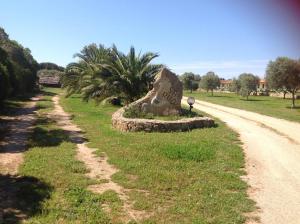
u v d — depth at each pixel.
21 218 6.57
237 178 9.39
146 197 7.85
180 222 6.64
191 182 8.92
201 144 13.39
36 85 64.62
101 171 9.82
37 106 30.17
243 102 44.44
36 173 9.35
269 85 43.38
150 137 14.60
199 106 36.09
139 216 6.89
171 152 11.70
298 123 22.78
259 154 12.66
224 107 35.09
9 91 28.83
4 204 7.21
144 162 10.69
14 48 53.16
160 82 19.95
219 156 11.77
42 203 7.27
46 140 14.00
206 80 69.25
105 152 12.03
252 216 7.02
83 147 12.93
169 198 7.84
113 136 14.81
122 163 10.48
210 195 8.02
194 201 7.66
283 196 8.23
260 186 8.95
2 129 16.94
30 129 17.11
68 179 8.90
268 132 18.31
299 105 41.34
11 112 24.92
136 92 25.89
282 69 40.62
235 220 6.75
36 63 72.75
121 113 19.16
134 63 25.69
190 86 81.31
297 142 15.49
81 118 21.45
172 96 20.19
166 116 19.88
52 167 9.95
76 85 40.00
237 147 13.53
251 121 23.11
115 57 27.11
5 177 9.09
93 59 39.59
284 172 10.34
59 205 7.21
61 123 19.22
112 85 25.78
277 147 14.13
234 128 19.16
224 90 92.12
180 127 16.64
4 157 11.22
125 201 7.62
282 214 7.18
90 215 6.79
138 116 18.73
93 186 8.55
